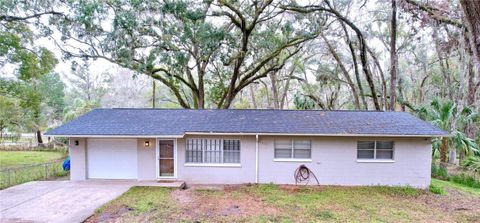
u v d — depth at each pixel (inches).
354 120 474.0
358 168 436.1
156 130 430.0
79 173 445.1
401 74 1027.9
